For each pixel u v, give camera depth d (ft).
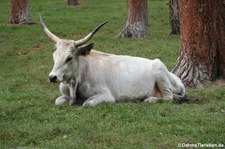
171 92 53.62
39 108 50.37
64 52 49.26
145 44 96.37
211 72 61.21
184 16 61.82
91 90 51.11
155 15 140.77
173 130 41.73
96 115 46.39
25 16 130.21
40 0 188.75
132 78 52.49
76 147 38.14
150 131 41.57
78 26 123.24
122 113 46.70
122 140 39.60
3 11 160.66
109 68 52.34
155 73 53.06
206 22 60.95
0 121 46.32
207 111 48.34
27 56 89.92
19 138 41.14
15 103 53.26
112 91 52.08
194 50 61.46
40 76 71.15
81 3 177.17
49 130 42.19
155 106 49.55
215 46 61.31
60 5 171.42
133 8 106.22
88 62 51.65
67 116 46.44
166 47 92.27
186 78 61.31
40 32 115.55
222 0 61.82
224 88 58.03
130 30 106.52
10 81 67.77
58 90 60.54
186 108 49.37
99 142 39.40
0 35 112.78
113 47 94.12
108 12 149.89
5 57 91.30
